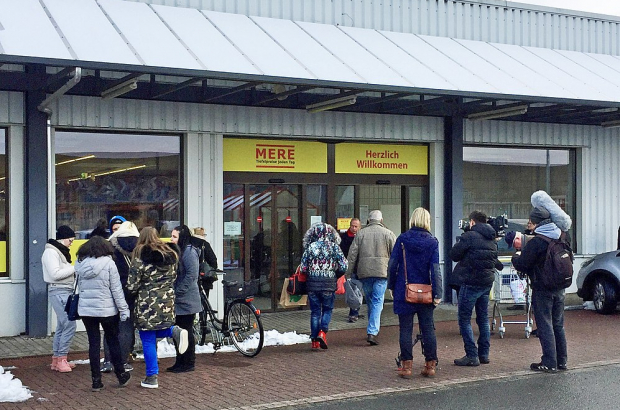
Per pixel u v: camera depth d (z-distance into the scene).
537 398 7.97
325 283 10.63
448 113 15.26
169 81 12.78
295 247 14.41
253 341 10.24
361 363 9.84
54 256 9.16
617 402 7.80
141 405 7.72
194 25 12.20
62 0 11.67
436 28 15.48
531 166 16.88
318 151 14.53
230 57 11.31
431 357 8.98
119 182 12.83
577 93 13.83
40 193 11.75
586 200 17.28
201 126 13.24
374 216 11.34
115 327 8.40
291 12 13.95
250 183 13.94
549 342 9.25
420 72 12.87
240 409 7.57
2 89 11.57
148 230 8.44
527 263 9.21
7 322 11.74
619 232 15.47
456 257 9.56
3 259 11.87
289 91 12.47
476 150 16.25
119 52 10.37
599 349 10.77
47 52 9.73
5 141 11.88
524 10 16.53
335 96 12.93
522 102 14.08
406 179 15.43
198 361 9.95
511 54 15.39
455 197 15.40
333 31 13.84
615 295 14.12
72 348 10.91
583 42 17.33
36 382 8.74
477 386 8.55
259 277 14.11
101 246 8.23
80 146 12.52
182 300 9.12
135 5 12.38
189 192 13.19
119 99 12.54
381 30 14.81
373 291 11.18
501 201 16.50
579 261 17.14
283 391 8.33
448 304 15.27
